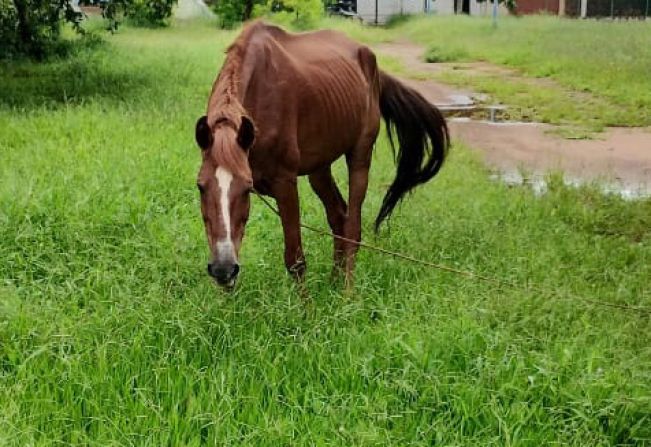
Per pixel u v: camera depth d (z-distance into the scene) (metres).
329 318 3.78
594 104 11.07
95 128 7.14
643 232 5.84
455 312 3.92
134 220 4.83
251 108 3.82
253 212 5.24
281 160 3.98
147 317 3.65
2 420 2.88
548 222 5.74
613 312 4.15
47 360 3.33
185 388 3.21
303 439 2.94
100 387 3.18
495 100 11.43
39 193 4.98
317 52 4.37
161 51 13.76
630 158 8.34
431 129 5.01
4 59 12.36
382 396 3.24
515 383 3.34
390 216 5.29
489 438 3.05
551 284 4.44
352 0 29.64
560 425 3.19
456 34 19.58
